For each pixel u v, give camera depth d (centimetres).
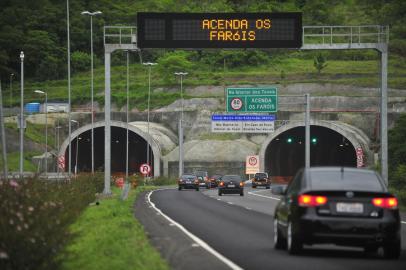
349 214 4409
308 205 4438
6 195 3738
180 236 5931
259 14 12094
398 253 4484
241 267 3994
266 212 9619
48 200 4169
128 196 14475
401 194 12150
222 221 7819
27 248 3119
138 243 4959
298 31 12138
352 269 3959
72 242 3862
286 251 4872
